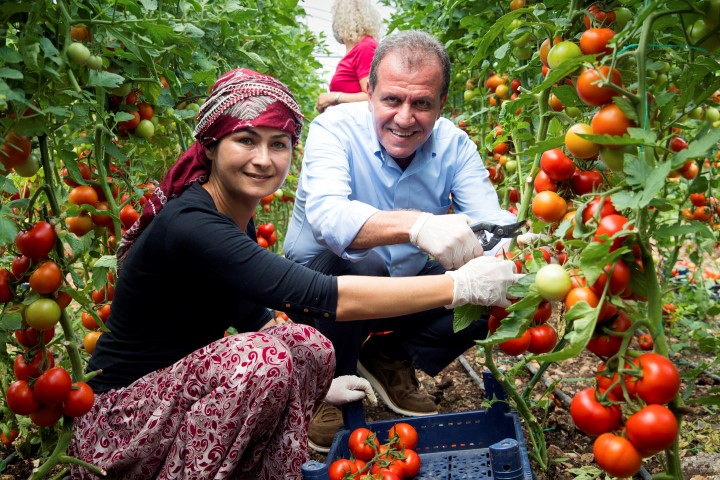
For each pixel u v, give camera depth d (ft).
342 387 7.68
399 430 7.26
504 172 10.77
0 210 5.32
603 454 3.97
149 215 6.24
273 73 14.70
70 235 6.11
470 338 8.37
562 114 5.91
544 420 7.61
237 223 6.69
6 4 5.45
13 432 7.93
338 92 13.37
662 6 4.52
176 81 7.98
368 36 13.33
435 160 8.65
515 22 7.13
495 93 10.55
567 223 4.60
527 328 4.85
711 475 7.01
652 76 5.55
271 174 6.21
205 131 6.08
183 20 8.38
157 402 6.06
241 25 11.76
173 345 6.44
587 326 3.99
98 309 7.99
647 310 4.30
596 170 5.49
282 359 5.86
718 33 4.58
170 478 6.03
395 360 9.05
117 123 7.75
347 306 5.84
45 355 5.98
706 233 4.05
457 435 7.66
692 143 3.79
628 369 3.94
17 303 5.94
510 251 6.46
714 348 5.71
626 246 4.07
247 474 6.42
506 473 6.01
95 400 6.41
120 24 6.59
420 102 7.55
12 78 5.26
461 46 12.04
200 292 6.26
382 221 7.01
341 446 7.39
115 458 6.06
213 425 5.80
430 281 5.82
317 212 7.57
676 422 3.83
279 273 5.83
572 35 5.57
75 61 6.18
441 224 6.58
